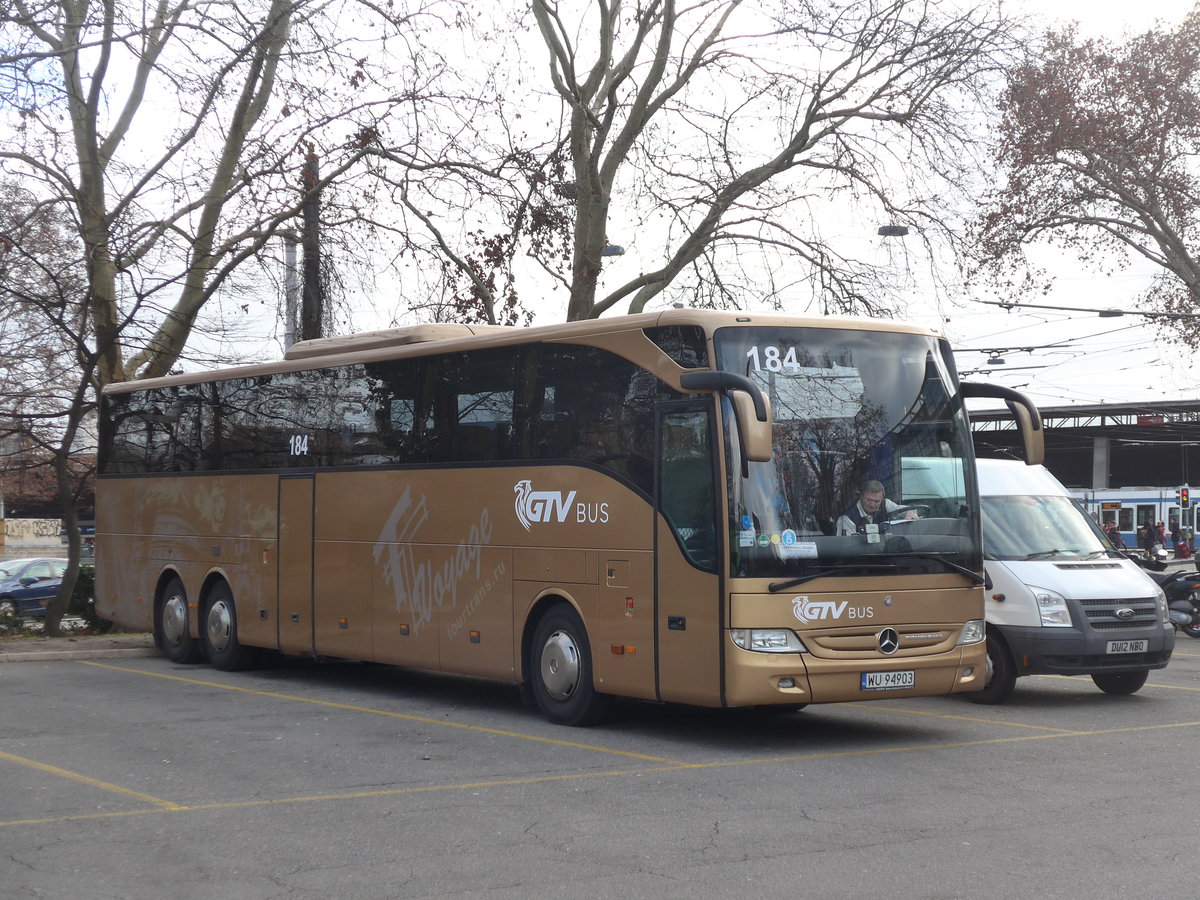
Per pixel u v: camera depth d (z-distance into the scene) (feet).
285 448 51.03
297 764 31.73
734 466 33.27
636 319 36.24
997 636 43.27
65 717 40.29
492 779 29.71
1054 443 270.67
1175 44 98.22
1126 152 98.78
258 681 51.19
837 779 29.63
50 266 68.49
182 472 57.57
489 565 40.63
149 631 59.67
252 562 52.70
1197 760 32.07
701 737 36.22
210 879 20.97
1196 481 286.25
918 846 22.97
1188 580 73.92
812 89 74.23
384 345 47.03
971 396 37.96
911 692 34.40
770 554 33.14
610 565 36.17
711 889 20.18
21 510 195.21
